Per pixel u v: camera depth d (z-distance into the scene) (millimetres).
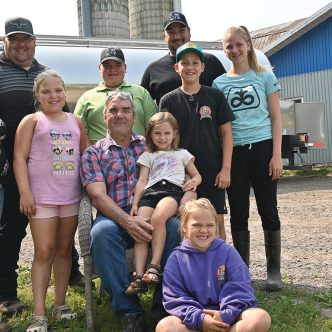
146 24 15047
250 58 4734
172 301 3359
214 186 4414
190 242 3500
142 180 4109
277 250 4781
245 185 4762
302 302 4359
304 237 7148
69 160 4004
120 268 3723
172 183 4051
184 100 4422
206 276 3412
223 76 4824
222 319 3160
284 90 22734
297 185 13867
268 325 3125
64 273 4152
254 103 4645
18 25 4340
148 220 3887
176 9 15211
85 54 8914
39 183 3938
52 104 3979
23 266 6035
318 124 15000
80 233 3855
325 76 21375
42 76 3996
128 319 3678
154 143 4191
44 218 3943
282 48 22641
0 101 4344
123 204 4066
